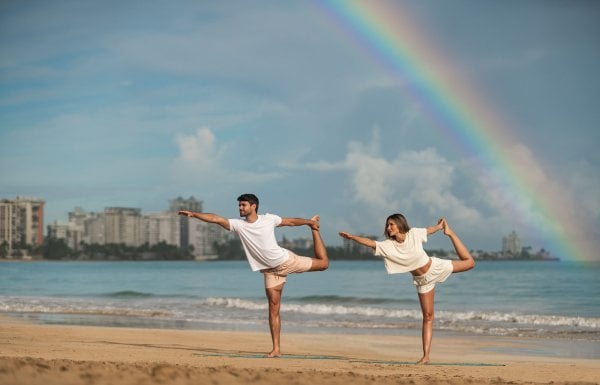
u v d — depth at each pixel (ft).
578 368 31.99
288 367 27.63
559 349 51.21
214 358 31.50
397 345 52.16
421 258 30.17
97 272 372.99
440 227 31.01
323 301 120.47
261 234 30.58
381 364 31.12
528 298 127.13
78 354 31.76
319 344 51.06
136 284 205.36
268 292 32.32
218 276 290.76
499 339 58.44
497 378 25.70
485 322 75.66
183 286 195.00
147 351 35.29
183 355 33.42
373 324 72.08
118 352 33.86
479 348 51.57
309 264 31.71
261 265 31.30
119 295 137.18
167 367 22.35
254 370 23.12
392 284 197.16
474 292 147.33
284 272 31.73
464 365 31.99
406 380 22.50
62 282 224.74
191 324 70.28
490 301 120.26
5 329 50.90
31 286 191.52
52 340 43.34
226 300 105.19
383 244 30.27
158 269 461.37
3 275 308.40
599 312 92.32
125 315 80.94
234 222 30.55
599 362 42.19
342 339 55.77
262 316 81.46
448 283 187.62
